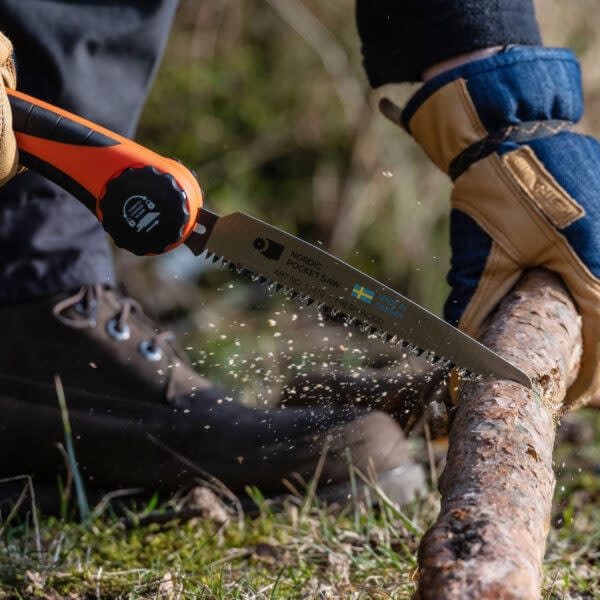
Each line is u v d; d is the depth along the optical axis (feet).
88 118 9.97
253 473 9.80
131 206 6.93
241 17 23.76
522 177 8.02
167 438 9.73
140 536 9.43
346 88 22.94
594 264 7.90
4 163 6.95
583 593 8.05
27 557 8.62
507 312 7.69
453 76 8.34
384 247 22.21
